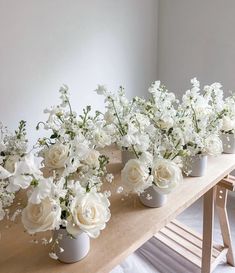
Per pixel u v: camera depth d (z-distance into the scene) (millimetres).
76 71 2084
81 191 705
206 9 2236
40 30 1812
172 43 2553
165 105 1224
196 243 1804
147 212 997
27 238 871
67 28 1946
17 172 638
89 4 2027
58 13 1871
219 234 2025
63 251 747
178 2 2416
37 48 1828
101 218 684
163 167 919
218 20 2182
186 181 1216
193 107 1219
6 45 1681
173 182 909
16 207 1017
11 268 755
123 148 1207
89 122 1139
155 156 971
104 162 1039
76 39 2020
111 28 2227
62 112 1104
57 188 666
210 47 2283
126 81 2492
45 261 778
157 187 917
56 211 653
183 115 1191
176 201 1062
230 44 2152
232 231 2078
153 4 2531
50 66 1925
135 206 1033
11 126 1826
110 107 1211
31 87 1863
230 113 1390
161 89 1283
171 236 1861
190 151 1137
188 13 2365
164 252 1814
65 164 839
